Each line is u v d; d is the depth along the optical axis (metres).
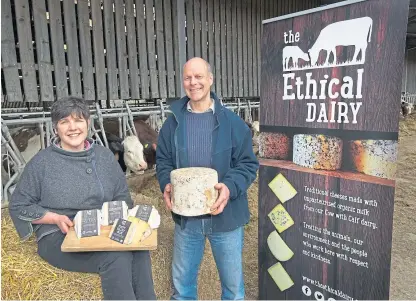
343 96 1.81
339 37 1.79
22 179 1.99
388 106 1.66
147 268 1.88
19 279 1.77
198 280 2.58
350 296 1.93
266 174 2.27
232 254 2.10
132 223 1.80
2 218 2.52
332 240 1.97
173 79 5.13
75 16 3.96
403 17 1.57
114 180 2.16
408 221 4.26
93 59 4.22
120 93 4.50
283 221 2.22
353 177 1.83
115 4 4.32
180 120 2.05
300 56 1.97
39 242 1.95
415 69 16.23
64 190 1.97
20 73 3.70
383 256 1.76
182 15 5.09
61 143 2.07
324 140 1.93
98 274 1.84
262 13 6.73
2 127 3.16
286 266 2.25
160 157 2.19
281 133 2.14
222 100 6.38
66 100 1.98
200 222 2.02
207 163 2.02
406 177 6.04
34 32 3.69
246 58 6.47
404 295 2.77
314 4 8.17
